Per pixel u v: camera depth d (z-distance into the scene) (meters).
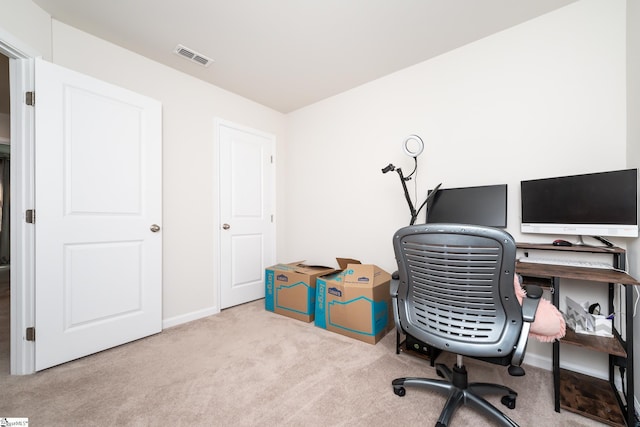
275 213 3.37
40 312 1.64
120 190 2.01
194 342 2.05
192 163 2.56
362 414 1.30
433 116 2.26
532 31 1.82
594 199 1.48
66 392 1.45
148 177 2.17
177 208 2.45
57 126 1.71
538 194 1.69
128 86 2.16
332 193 2.99
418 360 1.79
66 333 1.74
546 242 1.75
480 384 1.37
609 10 1.58
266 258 3.25
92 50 1.98
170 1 1.67
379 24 1.88
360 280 2.12
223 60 2.32
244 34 1.99
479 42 2.04
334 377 1.60
